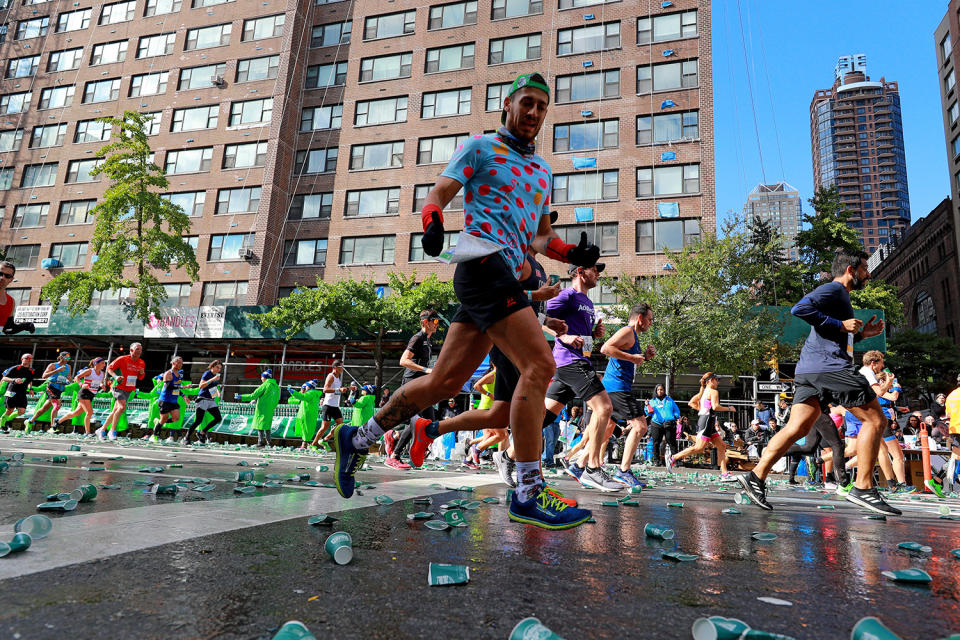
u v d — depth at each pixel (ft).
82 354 100.07
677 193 85.71
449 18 101.35
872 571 6.28
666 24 90.68
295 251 99.96
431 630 3.75
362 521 8.17
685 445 51.37
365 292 75.87
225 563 5.24
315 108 105.50
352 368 89.56
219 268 98.63
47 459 16.66
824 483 30.81
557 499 6.91
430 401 7.82
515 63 95.91
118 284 78.64
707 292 65.57
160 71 111.45
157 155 106.63
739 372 67.67
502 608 4.29
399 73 101.96
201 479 12.21
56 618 3.62
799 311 13.92
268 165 100.22
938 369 120.47
